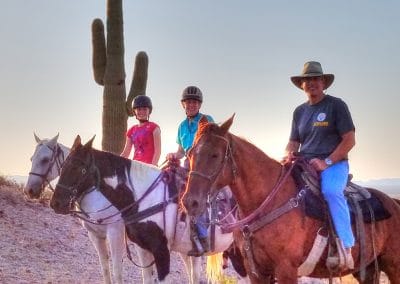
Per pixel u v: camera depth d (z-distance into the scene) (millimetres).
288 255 3912
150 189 5297
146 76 9828
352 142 4113
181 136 5488
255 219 3920
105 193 5355
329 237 4000
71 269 7555
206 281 7344
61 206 5305
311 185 4043
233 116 3793
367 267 4355
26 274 7008
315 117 4242
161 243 5207
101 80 9766
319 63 4285
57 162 6266
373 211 4211
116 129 9523
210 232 5176
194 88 5422
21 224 8609
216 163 3713
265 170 3980
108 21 9625
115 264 5387
